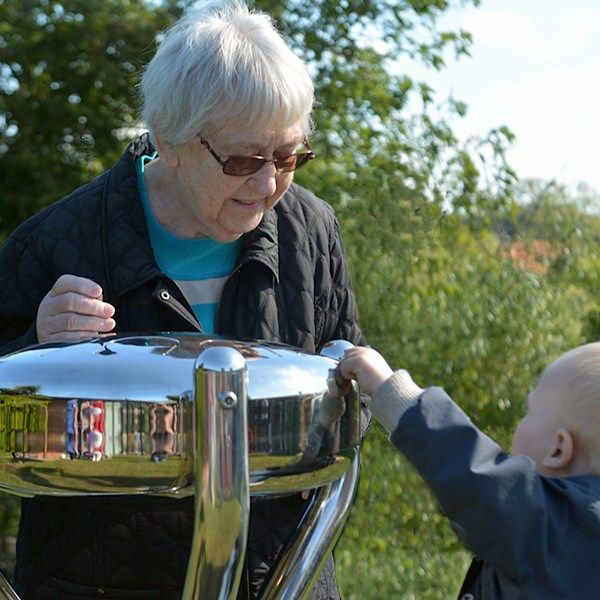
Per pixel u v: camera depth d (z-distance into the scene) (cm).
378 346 548
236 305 189
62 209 191
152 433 133
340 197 529
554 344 592
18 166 659
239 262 188
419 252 551
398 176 550
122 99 665
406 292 546
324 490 155
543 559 156
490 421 581
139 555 182
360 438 156
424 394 158
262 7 577
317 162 534
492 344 581
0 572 155
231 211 179
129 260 183
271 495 153
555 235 626
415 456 156
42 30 663
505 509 154
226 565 132
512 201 580
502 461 157
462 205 557
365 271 541
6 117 679
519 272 591
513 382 582
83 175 666
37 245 188
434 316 559
